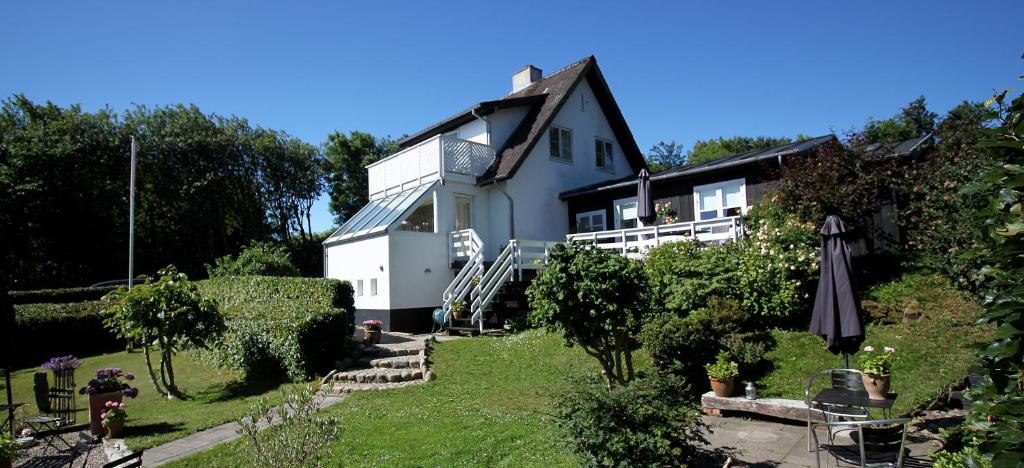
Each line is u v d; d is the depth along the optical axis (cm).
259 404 556
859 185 1231
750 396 812
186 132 3341
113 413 847
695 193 1700
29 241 2808
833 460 621
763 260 1123
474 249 1744
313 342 1161
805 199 1276
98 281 3144
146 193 3409
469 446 680
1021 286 250
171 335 1105
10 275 2838
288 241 4075
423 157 1939
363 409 893
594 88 2305
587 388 557
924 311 1023
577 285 720
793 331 1056
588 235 1650
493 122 2052
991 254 289
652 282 1159
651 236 1762
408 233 1748
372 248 1775
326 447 572
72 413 1045
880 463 558
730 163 1545
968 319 955
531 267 1662
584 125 2250
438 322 1557
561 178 2111
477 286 1565
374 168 2269
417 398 948
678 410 536
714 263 1161
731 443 691
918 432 674
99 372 910
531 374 1055
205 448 773
